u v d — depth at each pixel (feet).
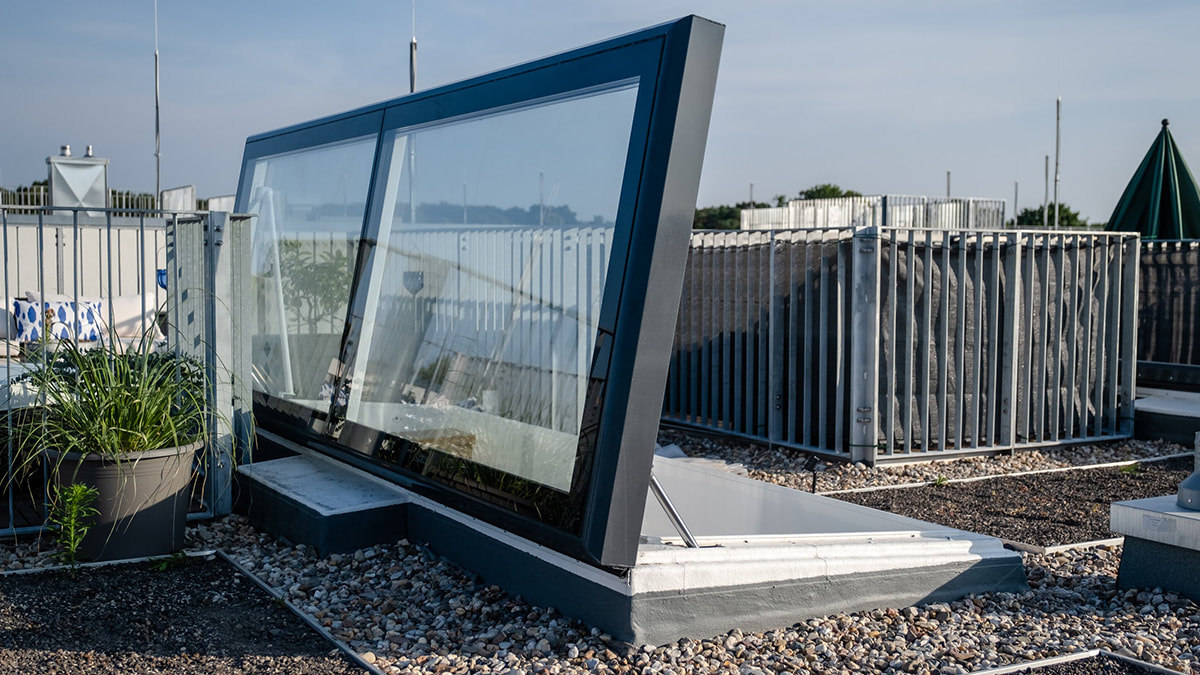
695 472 19.61
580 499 11.48
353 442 17.65
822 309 26.43
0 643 11.60
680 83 11.16
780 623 12.84
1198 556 14.05
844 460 25.93
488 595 13.53
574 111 12.85
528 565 13.19
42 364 15.69
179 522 15.52
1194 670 11.35
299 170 21.54
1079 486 23.49
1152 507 14.62
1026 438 27.96
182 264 19.44
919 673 11.17
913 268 25.88
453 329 15.42
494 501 13.26
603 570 11.96
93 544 14.84
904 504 21.50
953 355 26.86
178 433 15.44
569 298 12.61
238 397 18.60
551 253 13.05
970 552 14.70
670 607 11.91
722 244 30.09
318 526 15.33
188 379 16.44
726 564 12.34
